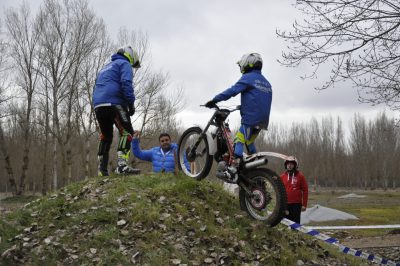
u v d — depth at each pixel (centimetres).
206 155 716
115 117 771
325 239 720
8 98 3578
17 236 610
